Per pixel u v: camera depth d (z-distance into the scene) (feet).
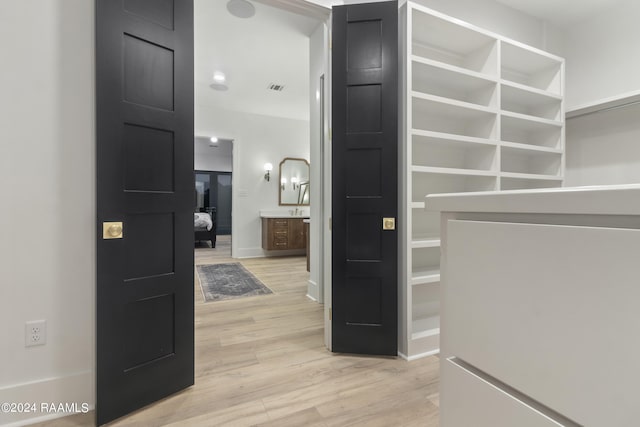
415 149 7.36
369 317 6.08
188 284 5.02
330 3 6.19
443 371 1.91
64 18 4.35
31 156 4.18
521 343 1.42
